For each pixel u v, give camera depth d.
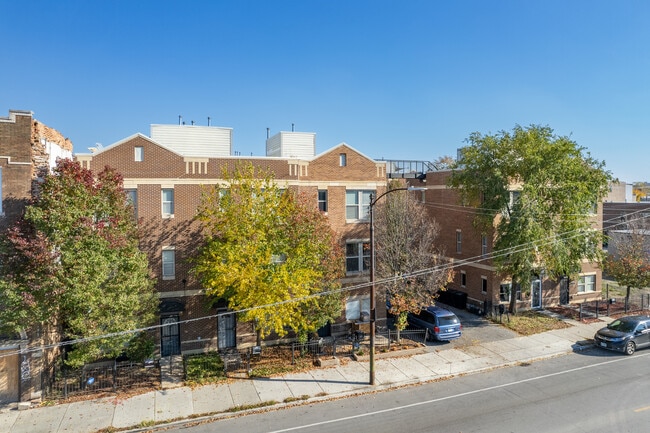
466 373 19.08
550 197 25.34
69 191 16.03
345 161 25.11
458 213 32.25
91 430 14.31
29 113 16.95
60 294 15.25
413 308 21.73
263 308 17.75
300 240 19.73
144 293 18.66
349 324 24.61
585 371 19.06
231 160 22.69
